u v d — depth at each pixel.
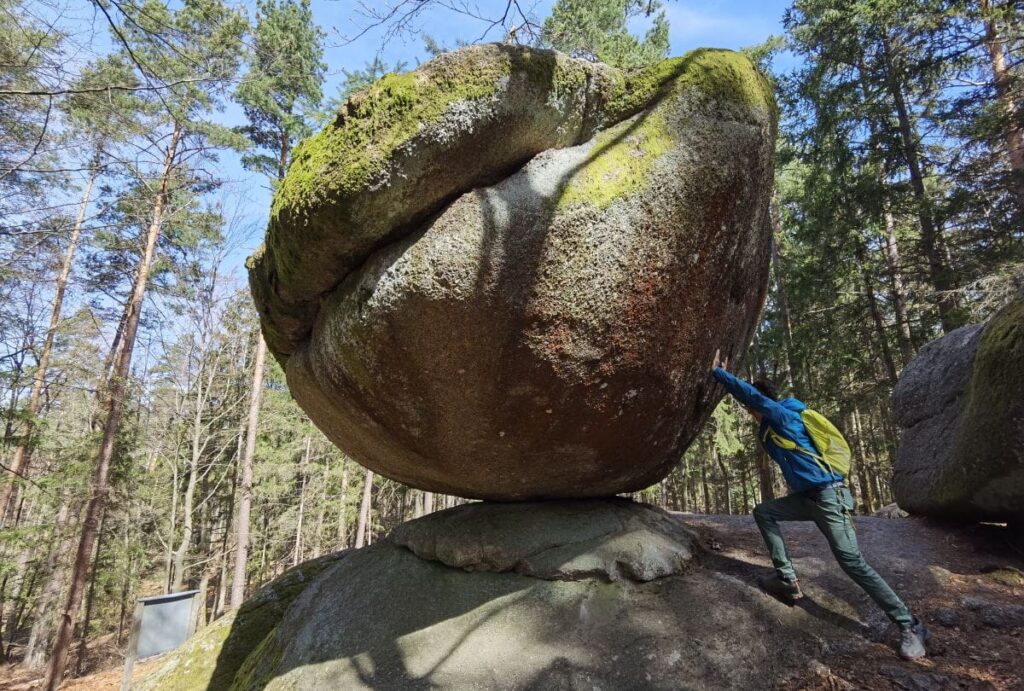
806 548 3.96
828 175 13.68
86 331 14.43
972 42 10.09
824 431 3.06
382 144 2.35
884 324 14.78
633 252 2.60
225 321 15.80
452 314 2.55
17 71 6.93
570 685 2.66
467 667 2.86
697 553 3.72
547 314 2.59
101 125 7.30
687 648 2.79
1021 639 2.87
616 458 3.40
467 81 2.39
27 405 12.25
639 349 2.84
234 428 16.58
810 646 2.82
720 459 20.84
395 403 3.00
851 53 12.41
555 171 2.61
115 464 14.35
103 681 10.43
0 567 12.45
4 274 8.58
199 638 4.82
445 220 2.52
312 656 3.29
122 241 11.93
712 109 2.69
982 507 3.98
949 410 4.57
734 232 2.93
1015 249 9.95
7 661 16.50
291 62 12.42
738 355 3.95
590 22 9.68
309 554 24.22
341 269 2.79
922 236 11.83
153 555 17.36
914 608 3.14
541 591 3.19
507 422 2.98
